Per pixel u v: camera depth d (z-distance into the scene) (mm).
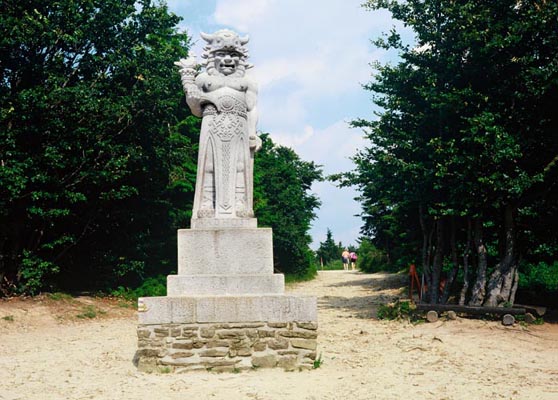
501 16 15211
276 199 36781
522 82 14703
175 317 8578
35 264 17953
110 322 16391
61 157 16906
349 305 20516
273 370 8547
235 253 9102
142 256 21656
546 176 14461
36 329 14805
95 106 17328
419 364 9734
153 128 19844
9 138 16281
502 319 14141
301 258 36094
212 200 9555
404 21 17203
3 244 17781
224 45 9820
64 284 20750
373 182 19422
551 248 17062
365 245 51812
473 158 14133
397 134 17047
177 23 20547
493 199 14648
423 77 16641
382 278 32969
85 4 18469
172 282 8867
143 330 8555
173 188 22797
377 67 17656
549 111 14758
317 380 8125
